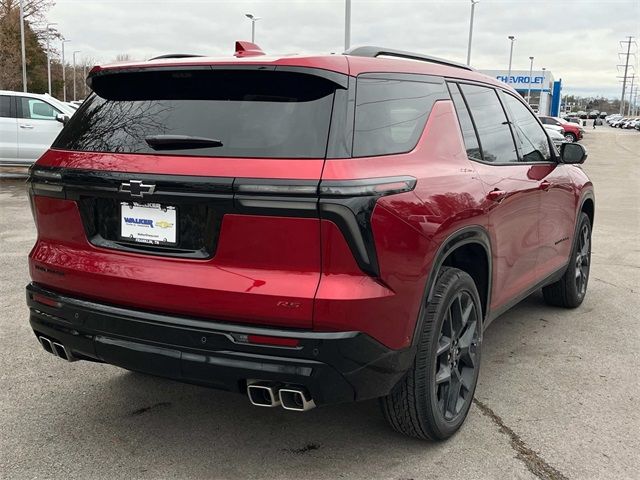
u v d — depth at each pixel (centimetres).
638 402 358
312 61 256
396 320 259
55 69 6912
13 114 1284
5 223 888
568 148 453
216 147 254
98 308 273
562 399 361
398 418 295
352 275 242
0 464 288
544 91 6384
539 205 413
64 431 321
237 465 291
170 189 253
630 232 913
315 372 241
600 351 437
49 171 289
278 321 242
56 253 292
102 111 295
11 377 383
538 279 436
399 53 328
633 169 2144
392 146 274
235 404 355
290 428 327
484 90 382
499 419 336
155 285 259
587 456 299
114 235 277
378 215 244
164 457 297
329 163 239
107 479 278
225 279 248
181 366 256
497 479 280
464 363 328
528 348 441
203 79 276
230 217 245
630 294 583
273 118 255
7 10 5216
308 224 237
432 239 274
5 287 565
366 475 283
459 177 309
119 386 376
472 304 323
